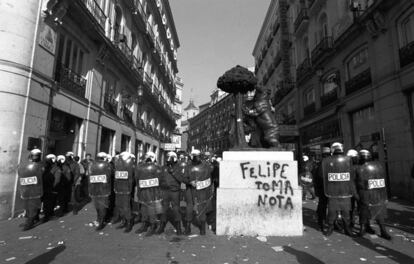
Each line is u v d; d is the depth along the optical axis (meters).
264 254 4.19
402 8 10.37
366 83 12.66
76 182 8.02
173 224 6.38
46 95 8.98
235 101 6.51
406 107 10.23
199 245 4.66
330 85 16.47
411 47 9.95
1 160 7.21
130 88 18.52
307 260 3.93
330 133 15.98
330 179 5.32
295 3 23.31
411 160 9.91
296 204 5.38
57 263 3.82
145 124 22.84
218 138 58.03
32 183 5.94
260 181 5.47
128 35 17.41
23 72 7.88
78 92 11.34
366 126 12.82
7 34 7.57
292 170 5.49
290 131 20.58
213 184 7.49
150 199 5.51
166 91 32.22
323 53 15.95
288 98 23.88
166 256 4.11
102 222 5.87
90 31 11.73
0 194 7.10
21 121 7.80
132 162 5.93
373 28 11.78
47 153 9.64
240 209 5.38
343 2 14.95
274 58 28.36
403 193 10.19
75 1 9.79
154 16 24.89
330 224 5.30
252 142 6.36
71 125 11.37
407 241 4.88
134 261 3.89
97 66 13.20
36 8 8.38
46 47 8.87
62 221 6.65
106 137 15.27
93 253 4.24
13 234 5.44
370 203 5.12
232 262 3.86
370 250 4.38
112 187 6.74
